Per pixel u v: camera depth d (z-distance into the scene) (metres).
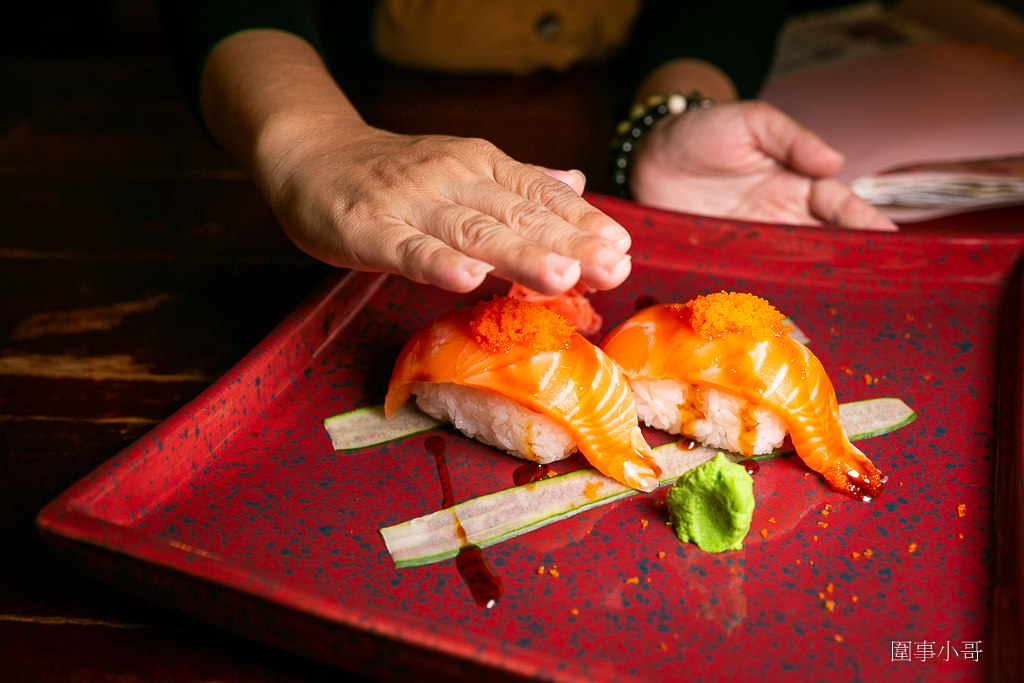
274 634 0.28
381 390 0.38
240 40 0.43
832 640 0.28
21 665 0.30
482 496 0.33
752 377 0.33
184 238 0.53
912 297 0.42
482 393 0.35
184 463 0.33
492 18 0.72
